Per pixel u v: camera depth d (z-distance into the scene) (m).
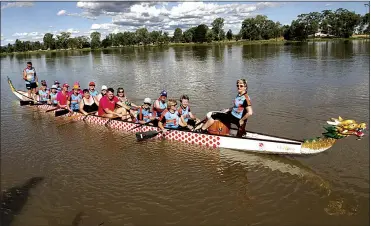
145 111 12.85
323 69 26.59
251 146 10.20
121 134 12.80
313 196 7.48
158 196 7.81
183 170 9.18
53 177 9.20
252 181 8.38
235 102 10.30
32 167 9.96
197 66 35.06
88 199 7.88
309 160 9.32
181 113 11.81
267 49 64.38
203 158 10.00
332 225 6.42
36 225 7.04
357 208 6.92
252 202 7.37
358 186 7.74
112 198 7.84
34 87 20.50
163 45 142.62
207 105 16.28
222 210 7.11
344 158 9.16
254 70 28.80
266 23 131.88
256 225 6.54
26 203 7.92
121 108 14.05
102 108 14.11
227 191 7.91
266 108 14.75
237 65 33.91
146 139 12.04
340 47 58.50
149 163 9.77
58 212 7.45
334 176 8.30
